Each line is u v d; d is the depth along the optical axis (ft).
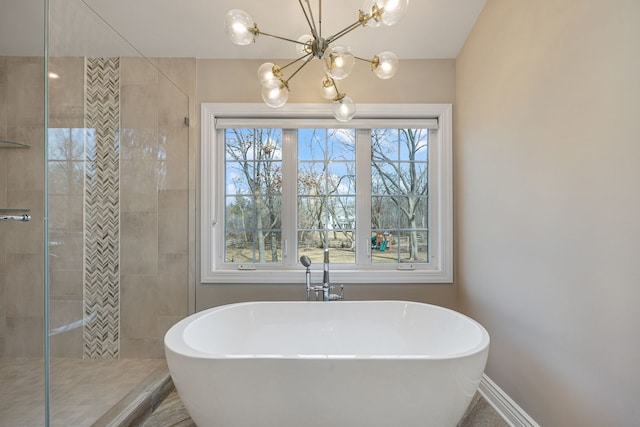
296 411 3.71
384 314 6.09
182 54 7.07
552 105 4.07
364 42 6.68
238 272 7.07
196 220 7.12
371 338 6.02
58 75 5.49
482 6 5.82
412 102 7.17
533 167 4.45
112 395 5.22
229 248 7.47
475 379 3.89
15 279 6.39
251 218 7.50
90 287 5.87
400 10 3.61
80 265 5.70
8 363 6.08
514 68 4.90
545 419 4.23
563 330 3.89
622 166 3.10
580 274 3.62
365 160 7.47
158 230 6.80
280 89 4.91
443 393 3.72
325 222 7.54
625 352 3.08
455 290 7.14
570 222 3.77
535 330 4.42
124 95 6.51
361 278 7.10
